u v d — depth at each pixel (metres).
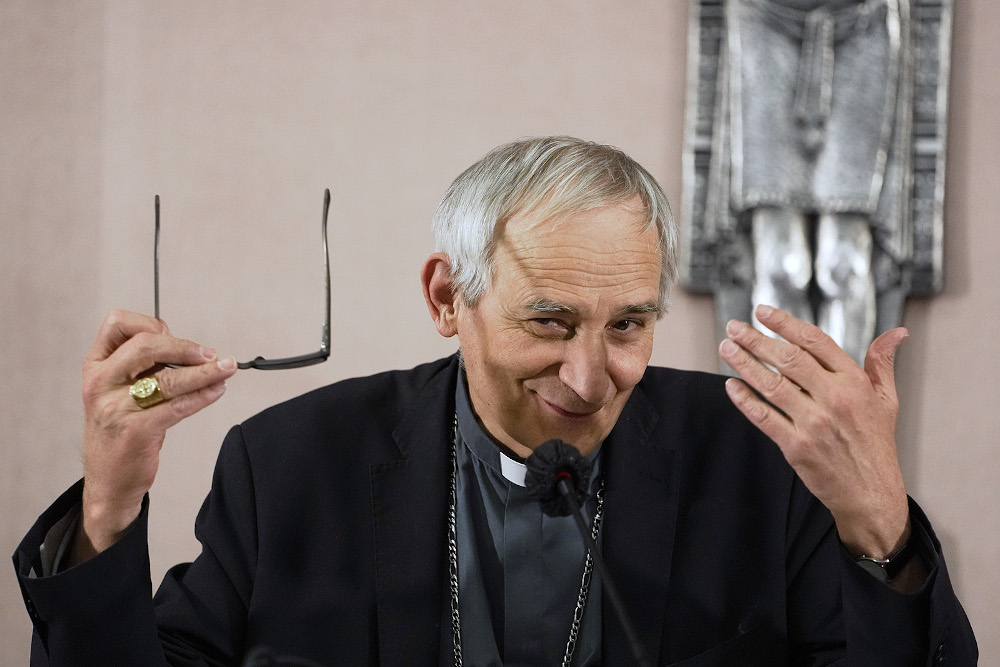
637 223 1.40
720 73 3.23
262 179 3.37
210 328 3.35
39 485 3.33
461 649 1.64
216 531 1.68
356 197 3.38
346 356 3.36
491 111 3.39
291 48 3.39
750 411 1.25
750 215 3.20
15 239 3.36
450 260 1.51
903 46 3.17
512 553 1.68
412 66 3.40
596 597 1.66
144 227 3.36
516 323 1.42
